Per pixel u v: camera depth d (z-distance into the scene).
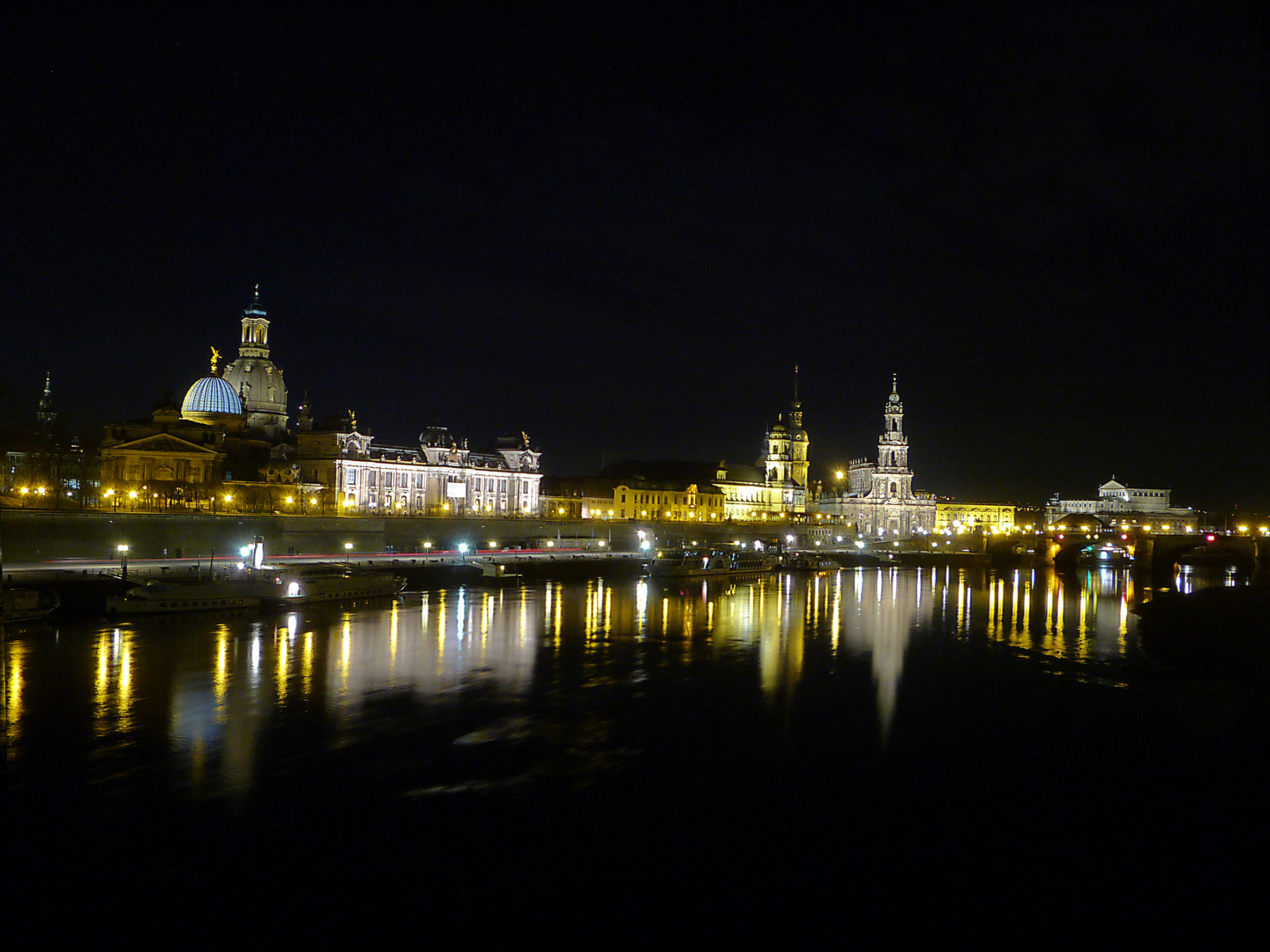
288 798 46.34
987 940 34.75
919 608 131.12
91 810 44.28
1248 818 45.66
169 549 142.62
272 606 111.69
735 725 61.19
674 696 69.00
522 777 50.16
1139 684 75.12
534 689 70.31
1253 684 75.00
